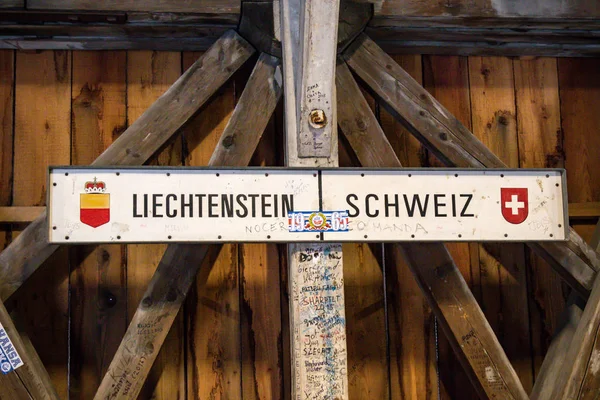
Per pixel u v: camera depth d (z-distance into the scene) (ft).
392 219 6.91
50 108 8.85
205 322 8.69
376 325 9.00
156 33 8.82
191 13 8.41
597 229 8.96
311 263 7.19
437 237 6.95
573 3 9.19
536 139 9.70
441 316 8.09
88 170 6.58
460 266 9.29
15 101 8.81
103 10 8.34
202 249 7.98
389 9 8.74
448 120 8.70
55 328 8.44
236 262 8.87
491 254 9.37
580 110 9.88
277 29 8.30
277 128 9.11
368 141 8.43
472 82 9.69
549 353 8.57
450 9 8.89
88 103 8.92
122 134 8.12
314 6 6.75
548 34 9.48
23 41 8.75
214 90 8.46
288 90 7.45
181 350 8.60
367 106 8.51
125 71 9.03
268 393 8.68
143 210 6.59
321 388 7.00
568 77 9.91
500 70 9.78
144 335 7.65
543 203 7.20
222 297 8.77
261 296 8.85
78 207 6.51
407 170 7.02
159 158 8.92
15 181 8.68
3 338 7.07
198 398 8.55
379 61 8.77
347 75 8.59
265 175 6.81
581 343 7.77
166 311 7.76
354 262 9.09
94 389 8.41
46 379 7.48
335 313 7.15
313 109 7.14
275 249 8.98
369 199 6.92
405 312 9.08
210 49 8.57
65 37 8.76
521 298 9.32
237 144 8.23
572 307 8.56
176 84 8.38
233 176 6.77
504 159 9.59
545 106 9.80
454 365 9.07
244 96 8.38
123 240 6.52
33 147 8.76
